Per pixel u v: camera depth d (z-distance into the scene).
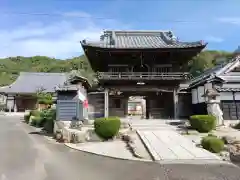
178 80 27.45
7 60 117.62
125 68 28.86
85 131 19.23
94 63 31.30
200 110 26.70
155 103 30.19
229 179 10.09
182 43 27.70
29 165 12.43
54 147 17.11
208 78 25.70
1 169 11.70
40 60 122.31
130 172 11.17
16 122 33.66
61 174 10.96
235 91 25.83
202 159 13.39
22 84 58.81
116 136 19.05
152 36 33.31
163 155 14.09
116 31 33.06
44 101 42.47
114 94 29.53
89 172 11.23
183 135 19.19
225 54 53.16
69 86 22.84
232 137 16.88
